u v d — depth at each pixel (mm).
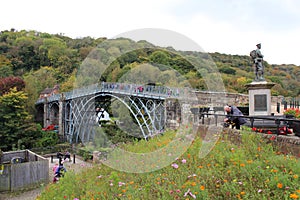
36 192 13430
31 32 89375
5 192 13531
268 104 11062
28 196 12930
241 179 4191
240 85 23359
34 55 62250
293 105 17406
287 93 32312
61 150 23484
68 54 55438
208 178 4508
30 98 42000
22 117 27688
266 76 36969
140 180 5148
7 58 61000
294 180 3848
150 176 5098
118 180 5168
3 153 17766
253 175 4328
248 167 4562
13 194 13312
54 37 81562
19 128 26969
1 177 13586
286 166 4547
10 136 26547
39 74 51781
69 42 67500
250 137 6426
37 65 60625
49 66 58188
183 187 4254
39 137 29484
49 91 47500
